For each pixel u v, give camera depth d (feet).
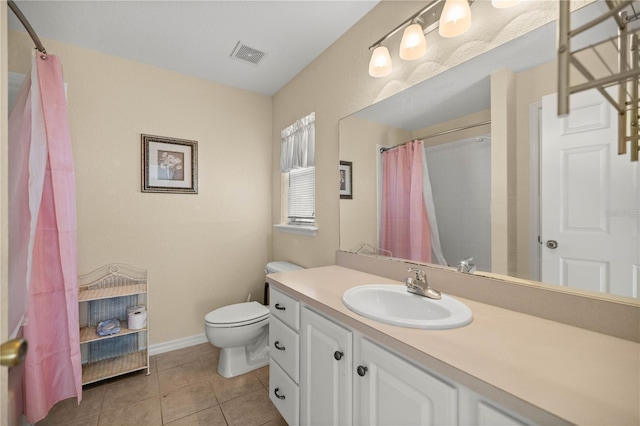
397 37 4.83
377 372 2.83
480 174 3.67
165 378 6.26
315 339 3.80
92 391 5.76
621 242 2.57
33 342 4.32
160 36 6.15
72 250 4.85
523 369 2.06
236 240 8.68
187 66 7.43
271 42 6.38
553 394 1.77
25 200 4.26
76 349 4.85
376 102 5.26
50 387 4.65
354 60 5.79
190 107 7.91
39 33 5.94
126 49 6.62
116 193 6.88
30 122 4.39
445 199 4.11
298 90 7.80
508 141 3.39
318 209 6.93
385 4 5.07
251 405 5.44
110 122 6.81
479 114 3.67
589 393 1.78
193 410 5.28
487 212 3.59
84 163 6.51
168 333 7.55
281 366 4.68
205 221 8.14
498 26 3.48
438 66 4.18
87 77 6.55
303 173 8.06
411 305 3.80
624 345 2.42
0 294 2.69
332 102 6.43
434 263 4.24
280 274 5.31
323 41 6.36
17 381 4.15
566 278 2.92
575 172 2.85
